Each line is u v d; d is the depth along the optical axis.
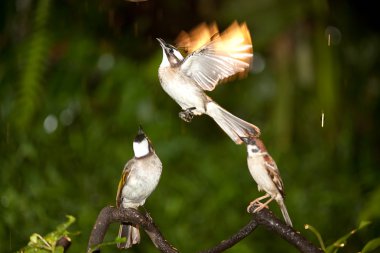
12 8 12.74
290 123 11.95
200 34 5.73
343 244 5.28
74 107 12.88
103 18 13.52
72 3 13.20
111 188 12.18
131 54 13.79
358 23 12.90
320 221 12.45
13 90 12.16
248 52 5.38
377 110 13.20
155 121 13.02
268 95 13.64
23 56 11.45
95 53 13.16
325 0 10.85
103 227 5.36
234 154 13.47
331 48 11.98
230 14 10.59
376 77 13.09
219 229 11.95
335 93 11.52
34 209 11.21
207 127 14.20
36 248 5.20
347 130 12.99
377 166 13.52
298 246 4.77
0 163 11.72
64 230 5.33
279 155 13.30
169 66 5.95
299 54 11.95
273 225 4.86
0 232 10.86
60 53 12.95
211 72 5.64
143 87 12.70
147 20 13.67
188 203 12.32
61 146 12.48
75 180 12.15
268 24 10.44
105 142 12.75
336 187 12.95
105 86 12.77
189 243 11.60
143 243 11.20
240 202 12.56
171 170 12.89
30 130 12.16
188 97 5.76
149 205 12.10
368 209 8.88
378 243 5.19
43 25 10.92
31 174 11.79
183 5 13.48
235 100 13.98
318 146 13.38
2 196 11.26
